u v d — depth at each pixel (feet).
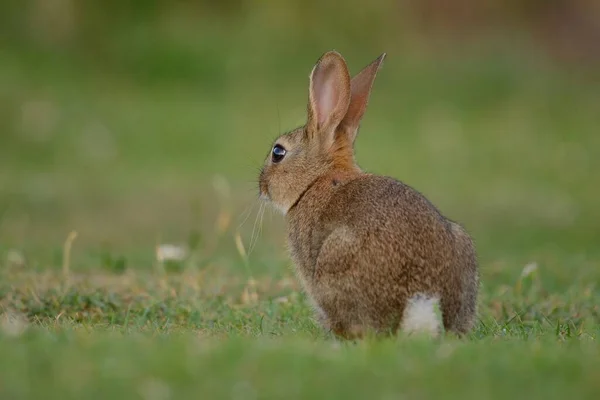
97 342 19.85
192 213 55.06
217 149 69.72
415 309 22.40
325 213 24.91
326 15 90.17
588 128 78.64
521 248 48.78
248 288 32.32
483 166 68.13
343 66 26.68
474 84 84.99
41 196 58.44
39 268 37.14
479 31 97.66
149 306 29.32
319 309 24.67
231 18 91.15
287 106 78.28
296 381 17.97
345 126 27.32
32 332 21.02
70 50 84.23
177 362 18.52
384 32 90.94
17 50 82.12
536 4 104.06
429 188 62.49
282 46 87.45
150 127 72.69
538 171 67.67
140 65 83.82
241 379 18.02
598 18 105.40
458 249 23.39
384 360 19.20
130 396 17.25
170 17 89.20
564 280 36.96
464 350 20.15
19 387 17.44
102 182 62.34
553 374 18.85
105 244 43.47
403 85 83.97
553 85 87.56
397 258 22.77
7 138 69.15
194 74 83.61
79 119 73.05
